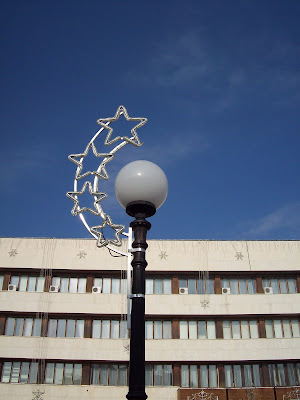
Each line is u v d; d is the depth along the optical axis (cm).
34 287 3600
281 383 3384
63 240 3688
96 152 1062
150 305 3503
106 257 3625
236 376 3400
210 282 3656
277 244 3725
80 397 3241
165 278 3659
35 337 3397
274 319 3575
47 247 3659
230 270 3628
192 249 3681
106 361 3366
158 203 722
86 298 3506
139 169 716
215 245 3709
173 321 3519
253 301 3538
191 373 3400
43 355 3350
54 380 3347
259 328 3519
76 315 3503
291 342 3431
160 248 3675
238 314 3494
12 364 3375
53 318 3519
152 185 707
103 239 1007
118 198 732
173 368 3391
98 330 3497
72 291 3594
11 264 3591
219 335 3484
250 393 3139
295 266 3647
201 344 3412
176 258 3644
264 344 3419
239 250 3694
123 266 3600
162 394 3247
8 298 3488
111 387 3269
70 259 3616
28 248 3653
